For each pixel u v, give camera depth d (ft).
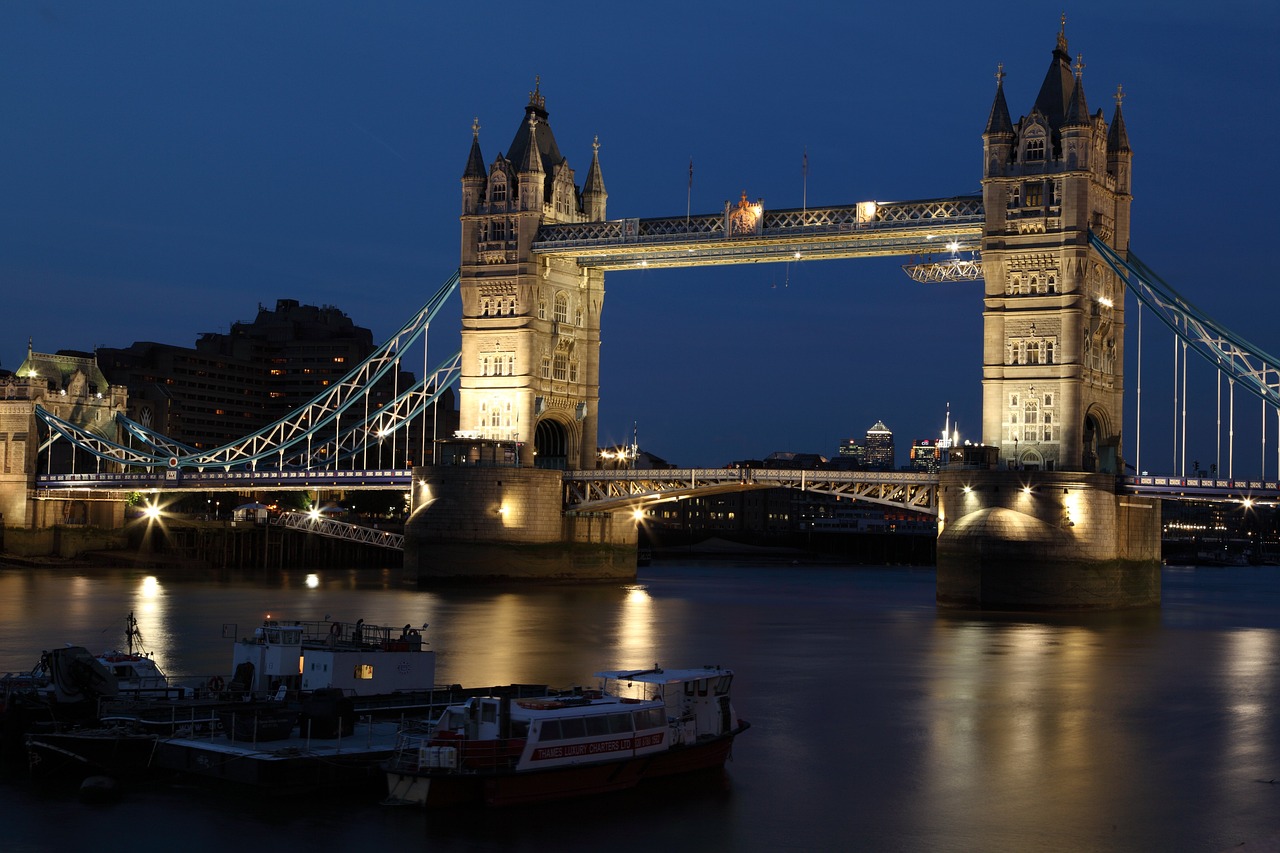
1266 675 300.61
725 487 547.08
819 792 188.65
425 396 604.08
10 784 183.83
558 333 581.12
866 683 280.92
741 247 543.80
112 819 169.48
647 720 186.09
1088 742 223.92
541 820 171.22
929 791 190.70
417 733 186.50
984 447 475.31
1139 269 483.92
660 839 166.71
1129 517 490.08
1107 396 497.46
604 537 604.90
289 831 165.48
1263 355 463.01
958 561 464.24
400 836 164.25
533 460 574.56
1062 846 168.14
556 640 348.59
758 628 393.70
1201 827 175.83
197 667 282.56
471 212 582.35
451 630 369.71
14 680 215.10
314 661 207.10
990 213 481.46
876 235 508.94
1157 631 399.44
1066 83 487.61
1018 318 477.77
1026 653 336.08
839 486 527.81
